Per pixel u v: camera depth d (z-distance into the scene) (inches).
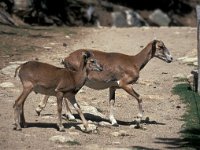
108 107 1708.9
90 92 1875.0
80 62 1429.6
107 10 4776.1
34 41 2746.1
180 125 1533.0
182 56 2613.2
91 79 1489.9
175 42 3036.4
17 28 3137.3
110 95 1529.3
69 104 1668.3
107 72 1491.1
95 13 4626.0
